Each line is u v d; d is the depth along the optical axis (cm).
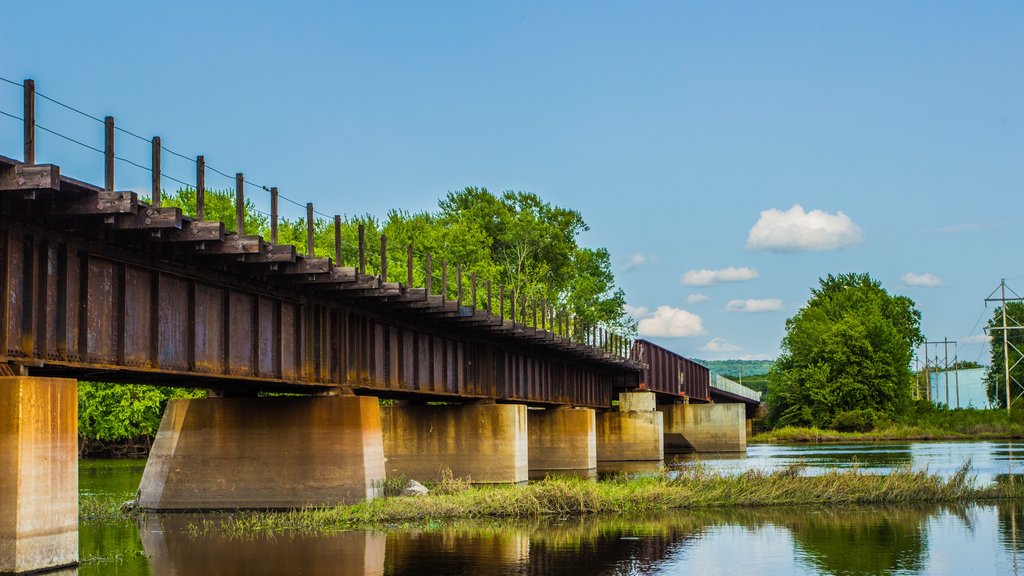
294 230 10412
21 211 2466
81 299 2703
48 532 2391
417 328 5000
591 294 14062
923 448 10262
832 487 4312
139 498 4181
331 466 4059
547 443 7281
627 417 8850
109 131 2547
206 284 3350
